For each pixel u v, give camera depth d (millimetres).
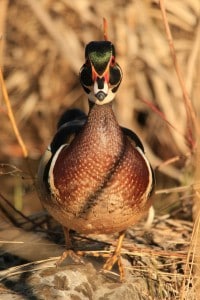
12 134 15555
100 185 8641
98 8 14641
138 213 8906
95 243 10141
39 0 14977
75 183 8680
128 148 8781
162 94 14531
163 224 11102
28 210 13375
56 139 9422
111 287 9016
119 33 14516
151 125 14961
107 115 8742
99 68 8672
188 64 13484
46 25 14477
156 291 9320
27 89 15555
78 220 8820
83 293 8812
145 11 14516
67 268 9172
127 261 9680
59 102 15508
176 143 14445
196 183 10344
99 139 8664
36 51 15430
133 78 14688
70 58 14500
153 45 14500
